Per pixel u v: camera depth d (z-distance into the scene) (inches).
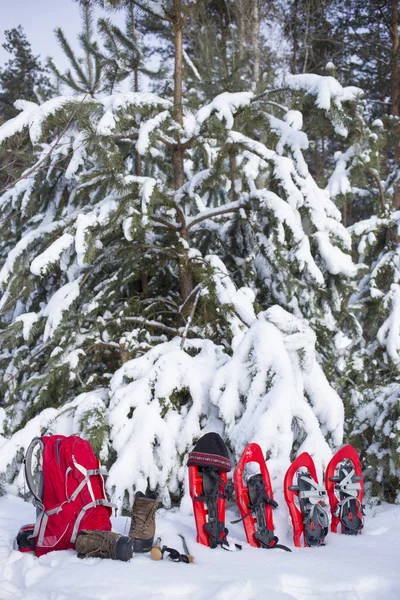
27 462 124.5
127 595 91.4
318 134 233.0
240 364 176.7
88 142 203.9
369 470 216.2
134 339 215.8
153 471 170.6
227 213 240.8
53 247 201.6
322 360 242.7
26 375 233.9
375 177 299.0
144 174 269.6
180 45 243.8
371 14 636.1
